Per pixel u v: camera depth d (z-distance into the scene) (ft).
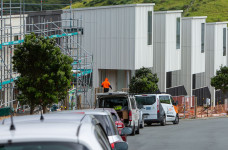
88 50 249.75
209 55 306.55
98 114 51.90
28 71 122.31
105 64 245.45
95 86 247.70
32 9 531.50
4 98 171.01
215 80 265.13
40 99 121.70
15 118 31.65
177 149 94.43
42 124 23.49
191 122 188.34
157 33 260.42
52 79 120.98
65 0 618.44
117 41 241.96
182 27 281.74
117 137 52.65
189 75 280.72
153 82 212.43
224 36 318.45
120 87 256.11
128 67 239.09
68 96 172.35
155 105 161.58
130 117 111.45
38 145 20.25
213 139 114.52
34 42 121.90
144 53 242.17
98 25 247.09
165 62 258.57
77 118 30.32
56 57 122.72
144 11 240.94
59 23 224.53
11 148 20.07
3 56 168.55
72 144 20.58
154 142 107.76
